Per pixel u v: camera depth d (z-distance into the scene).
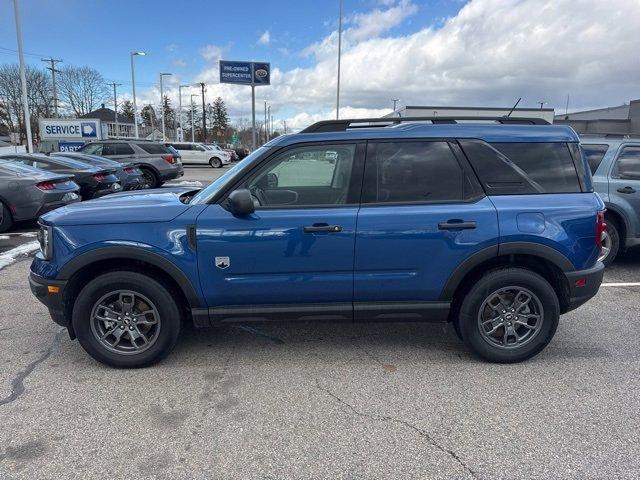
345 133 3.56
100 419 2.98
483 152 3.55
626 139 6.44
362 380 3.47
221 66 30.64
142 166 16.81
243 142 99.19
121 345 3.62
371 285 3.51
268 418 2.99
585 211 3.50
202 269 3.42
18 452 2.66
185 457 2.62
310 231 3.39
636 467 2.52
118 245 3.37
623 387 3.36
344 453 2.65
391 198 3.51
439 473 2.49
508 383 3.42
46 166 11.87
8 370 3.62
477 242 3.45
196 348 4.01
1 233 9.05
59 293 3.44
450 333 4.33
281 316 3.57
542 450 2.67
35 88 66.38
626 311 4.93
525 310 3.64
